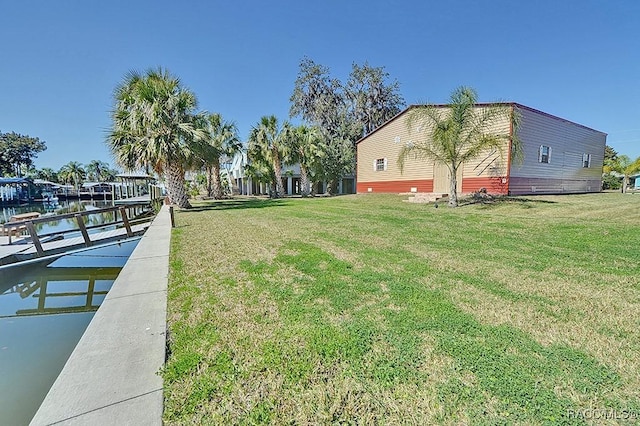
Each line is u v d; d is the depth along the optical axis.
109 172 70.81
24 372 2.58
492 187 13.20
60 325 3.68
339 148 26.44
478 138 10.42
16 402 2.16
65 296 4.95
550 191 14.99
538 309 2.78
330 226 7.90
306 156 23.55
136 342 2.34
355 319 2.63
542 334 2.33
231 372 1.93
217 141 23.62
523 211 9.43
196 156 13.98
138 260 4.95
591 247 5.06
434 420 1.51
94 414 1.58
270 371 1.94
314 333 2.39
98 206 28.92
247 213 11.70
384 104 28.53
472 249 5.13
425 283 3.51
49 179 66.75
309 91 28.81
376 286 3.43
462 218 8.71
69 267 6.62
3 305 4.52
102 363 2.05
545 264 4.21
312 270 4.08
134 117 12.20
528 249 5.07
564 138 15.53
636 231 6.10
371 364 1.98
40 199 36.78
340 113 28.67
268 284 3.60
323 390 1.75
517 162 11.91
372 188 18.94
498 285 3.41
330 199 17.92
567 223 7.25
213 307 2.99
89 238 7.95
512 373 1.84
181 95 13.13
